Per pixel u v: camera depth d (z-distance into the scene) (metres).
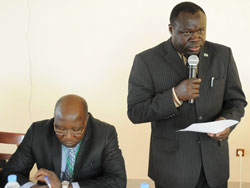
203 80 1.86
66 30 3.19
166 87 1.89
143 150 3.31
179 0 3.11
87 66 3.23
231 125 1.70
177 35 1.75
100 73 3.24
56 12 3.16
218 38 3.15
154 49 1.96
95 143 1.76
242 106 1.93
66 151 1.73
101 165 1.80
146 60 1.93
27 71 3.24
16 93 3.27
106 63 3.23
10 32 3.20
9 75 3.25
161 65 1.89
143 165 3.32
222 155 1.92
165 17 3.13
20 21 3.18
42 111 3.29
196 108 1.85
